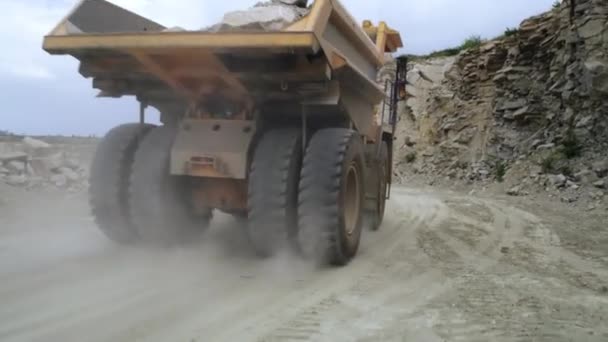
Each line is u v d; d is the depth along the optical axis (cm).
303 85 517
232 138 545
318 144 530
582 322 395
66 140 1712
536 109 1894
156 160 564
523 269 583
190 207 601
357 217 588
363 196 606
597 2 1474
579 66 1552
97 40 506
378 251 658
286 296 437
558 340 354
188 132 560
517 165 1728
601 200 1253
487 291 477
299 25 465
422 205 1270
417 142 2534
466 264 598
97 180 585
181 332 345
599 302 451
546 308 428
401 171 2406
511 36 2112
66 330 341
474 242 757
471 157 2095
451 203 1320
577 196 1327
